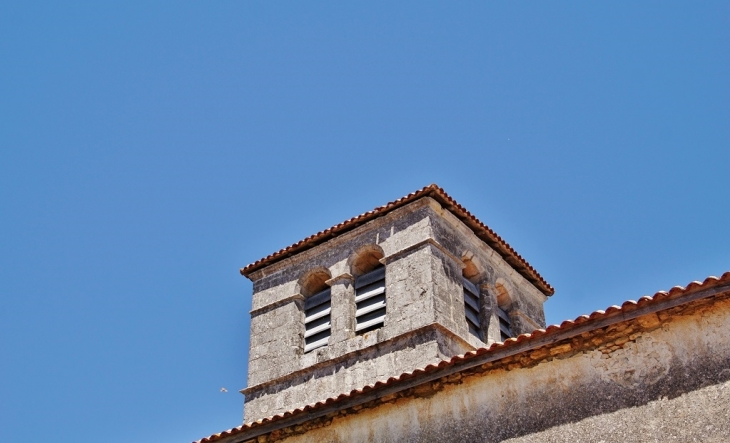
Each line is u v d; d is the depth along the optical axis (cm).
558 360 1488
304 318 2559
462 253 2502
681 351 1381
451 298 2345
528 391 1488
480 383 1544
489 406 1511
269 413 2384
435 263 2356
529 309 2700
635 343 1429
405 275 2370
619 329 1451
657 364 1392
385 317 2353
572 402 1435
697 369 1354
